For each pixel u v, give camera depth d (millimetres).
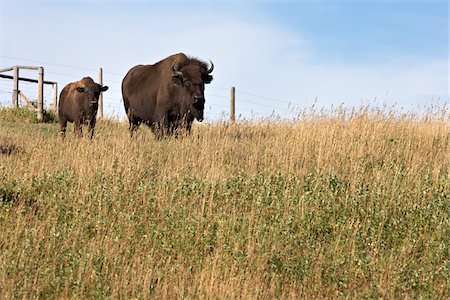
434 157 45625
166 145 48719
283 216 33875
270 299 26781
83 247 29672
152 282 26656
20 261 26859
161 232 32156
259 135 51469
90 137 57562
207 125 56375
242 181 38781
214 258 29234
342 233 32625
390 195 35938
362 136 48031
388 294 27047
